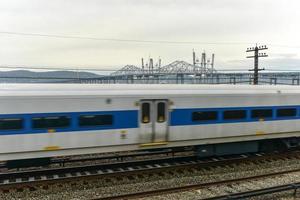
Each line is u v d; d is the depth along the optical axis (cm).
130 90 1327
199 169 1396
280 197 1090
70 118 1232
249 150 1589
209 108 1445
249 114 1530
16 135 1166
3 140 1152
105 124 1283
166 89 1387
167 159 1518
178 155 1695
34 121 1187
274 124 1596
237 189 1157
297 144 1734
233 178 1281
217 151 1515
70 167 1359
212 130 1456
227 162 1488
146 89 1356
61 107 1219
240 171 1392
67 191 1134
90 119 1260
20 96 1166
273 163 1509
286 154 1656
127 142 1320
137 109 1327
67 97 1226
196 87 1449
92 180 1233
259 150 1667
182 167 1391
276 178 1282
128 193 1116
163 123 1373
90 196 1095
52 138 1212
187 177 1297
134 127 1327
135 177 1281
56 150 1224
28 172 1277
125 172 1293
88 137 1260
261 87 1583
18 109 1165
